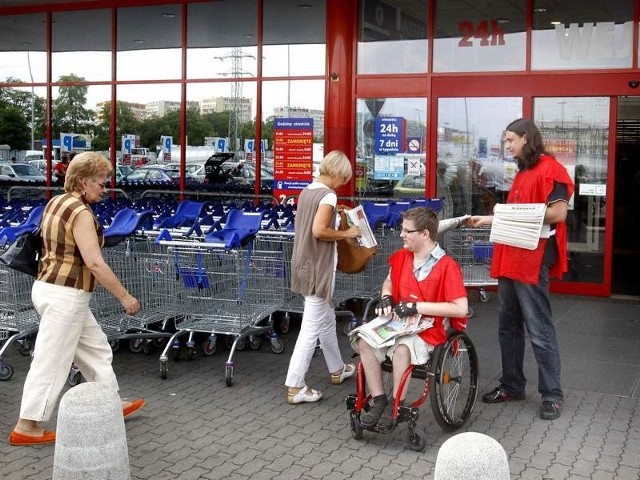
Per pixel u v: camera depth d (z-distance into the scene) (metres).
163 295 6.84
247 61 12.48
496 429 5.35
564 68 10.33
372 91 11.31
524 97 10.53
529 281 5.49
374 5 11.28
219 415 5.67
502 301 5.80
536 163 5.53
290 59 12.21
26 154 14.14
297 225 5.83
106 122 13.51
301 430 5.37
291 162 12.30
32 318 6.61
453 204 11.03
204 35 12.72
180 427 5.43
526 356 7.19
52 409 5.01
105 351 5.26
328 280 5.75
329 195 5.68
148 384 6.43
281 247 7.39
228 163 12.72
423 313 4.93
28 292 6.57
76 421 3.87
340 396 6.12
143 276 6.84
